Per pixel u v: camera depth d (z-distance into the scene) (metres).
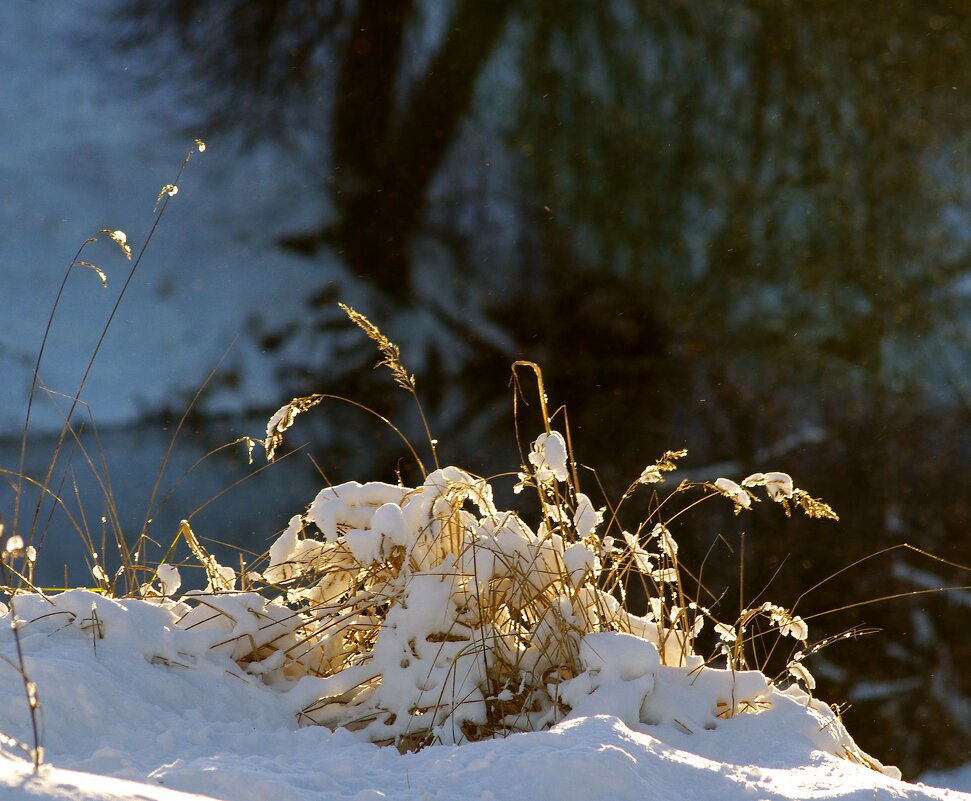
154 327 14.56
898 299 12.63
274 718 2.52
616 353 13.66
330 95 16.88
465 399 13.76
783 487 2.93
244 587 3.06
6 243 15.29
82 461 11.56
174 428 13.10
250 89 17.36
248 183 16.58
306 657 2.85
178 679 2.45
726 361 12.93
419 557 2.86
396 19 16.27
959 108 12.96
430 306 14.96
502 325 14.55
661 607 2.97
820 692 9.20
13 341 13.84
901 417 11.78
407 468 12.34
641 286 13.97
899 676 9.40
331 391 14.03
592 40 14.67
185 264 15.51
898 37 13.14
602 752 1.96
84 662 2.33
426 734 2.56
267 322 14.95
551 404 13.12
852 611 9.76
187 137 17.12
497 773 1.94
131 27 17.83
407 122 16.20
